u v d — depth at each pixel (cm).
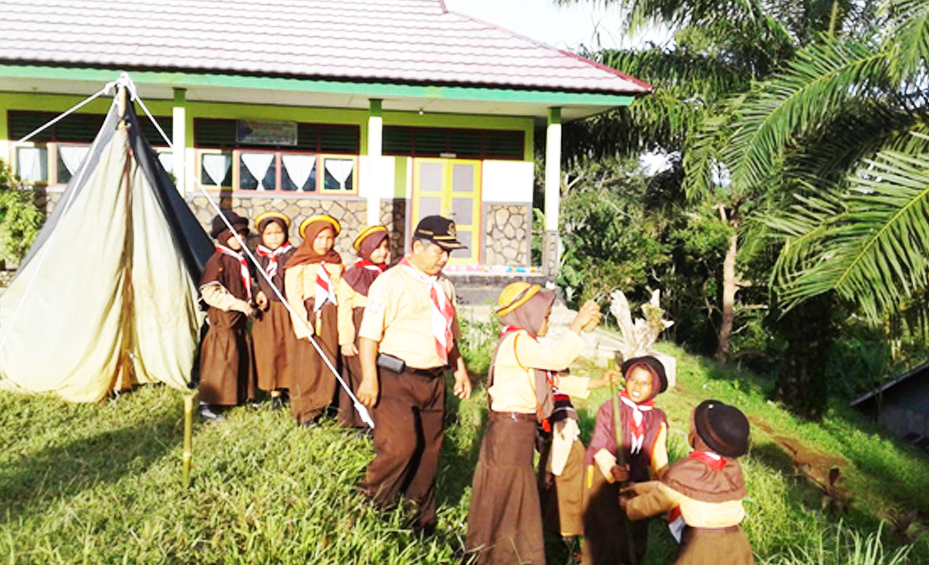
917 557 666
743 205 2003
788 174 985
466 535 504
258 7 1472
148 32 1303
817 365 1224
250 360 706
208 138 1410
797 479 836
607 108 1357
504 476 471
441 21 1503
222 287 677
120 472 532
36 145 1369
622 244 2520
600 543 491
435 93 1270
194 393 714
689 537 414
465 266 1430
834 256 716
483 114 1468
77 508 464
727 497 410
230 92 1305
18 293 739
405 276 494
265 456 566
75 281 713
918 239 696
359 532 448
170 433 629
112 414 679
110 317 716
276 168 1433
